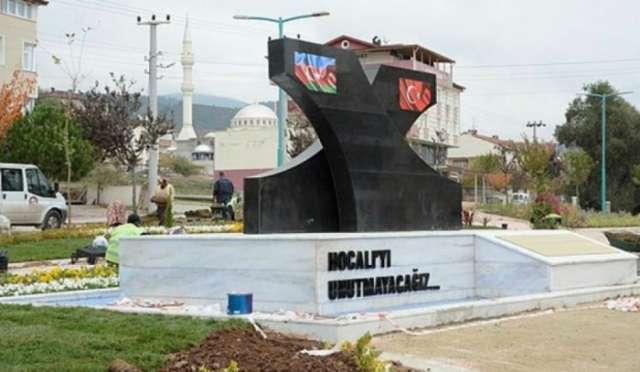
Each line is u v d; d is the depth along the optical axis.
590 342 11.22
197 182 91.06
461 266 16.16
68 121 44.31
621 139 69.75
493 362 9.75
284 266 13.19
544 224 33.75
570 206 45.94
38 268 21.50
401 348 10.44
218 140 80.62
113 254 18.80
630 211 69.88
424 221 16.67
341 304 13.30
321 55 14.83
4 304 12.06
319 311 12.87
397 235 14.57
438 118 75.06
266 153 78.44
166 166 97.56
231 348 9.12
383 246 14.23
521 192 71.88
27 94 43.97
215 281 13.92
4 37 51.53
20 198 31.33
